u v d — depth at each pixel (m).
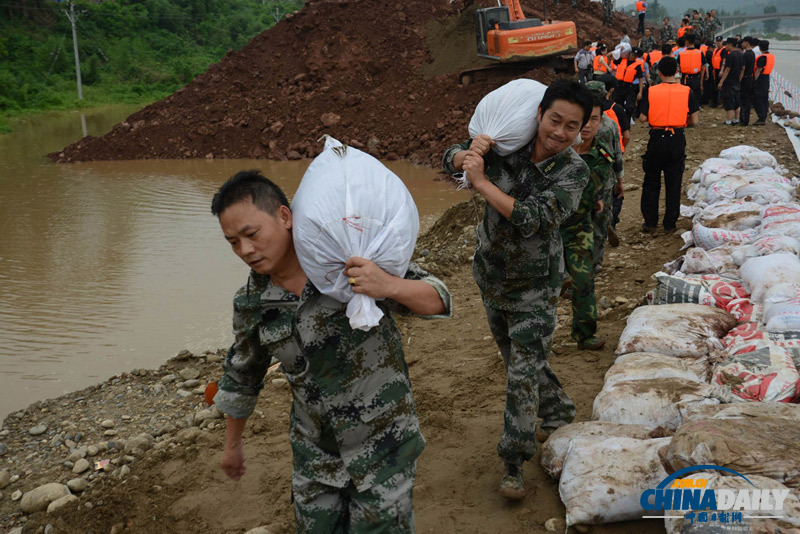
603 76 6.58
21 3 56.94
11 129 30.33
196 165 20.31
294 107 23.44
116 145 22.42
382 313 1.94
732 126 14.25
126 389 5.18
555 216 2.72
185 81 55.66
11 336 6.59
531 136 2.78
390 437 2.07
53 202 14.17
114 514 3.39
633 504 2.61
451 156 2.99
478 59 23.84
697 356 3.61
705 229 5.71
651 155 7.32
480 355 5.02
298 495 2.15
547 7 33.69
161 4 67.94
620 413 3.13
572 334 4.68
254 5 84.88
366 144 20.80
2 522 3.51
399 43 26.09
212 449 3.96
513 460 2.97
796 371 3.16
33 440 4.44
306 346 2.01
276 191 1.99
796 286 3.89
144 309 7.31
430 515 3.02
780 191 6.21
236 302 2.11
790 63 47.47
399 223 1.95
